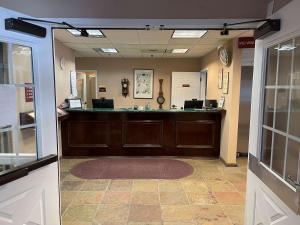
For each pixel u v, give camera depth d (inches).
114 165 168.4
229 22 62.9
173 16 63.6
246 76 181.9
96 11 63.7
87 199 118.0
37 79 62.4
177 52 239.0
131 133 185.5
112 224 97.0
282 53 54.5
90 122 183.5
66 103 190.1
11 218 56.1
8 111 56.9
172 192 126.5
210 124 184.4
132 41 184.2
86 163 172.4
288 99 52.3
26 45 58.9
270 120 60.5
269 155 60.7
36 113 63.2
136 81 289.4
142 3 63.3
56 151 69.7
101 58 286.2
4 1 60.9
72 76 221.0
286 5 49.9
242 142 191.9
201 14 63.2
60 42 186.7
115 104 292.8
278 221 54.0
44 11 62.7
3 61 55.9
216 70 208.2
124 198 119.3
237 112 165.0
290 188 48.4
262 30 57.9
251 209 69.5
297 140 48.0
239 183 139.1
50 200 68.2
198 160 182.2
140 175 149.9
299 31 45.6
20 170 56.8
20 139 60.5
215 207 111.2
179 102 281.0
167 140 185.9
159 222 98.7
